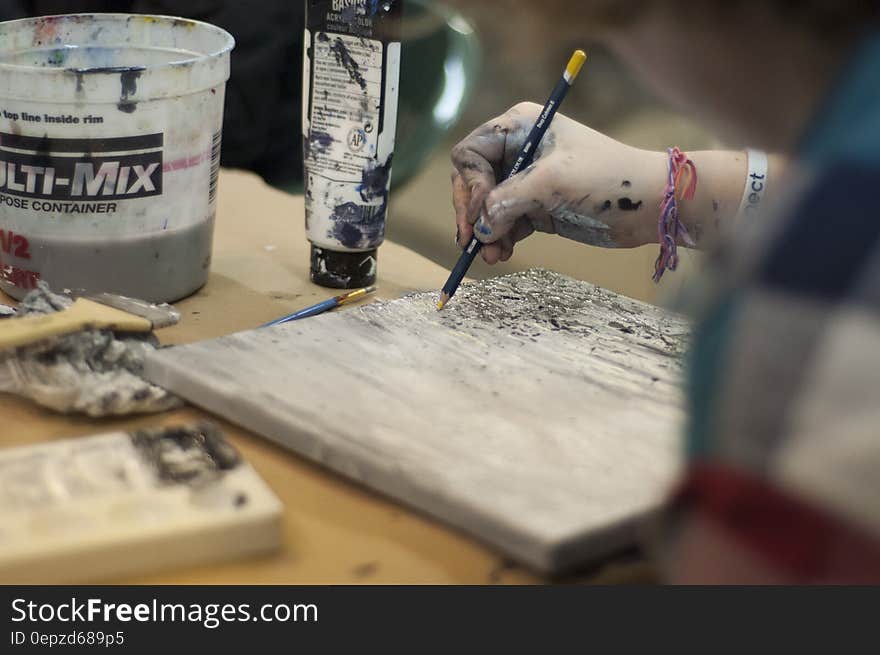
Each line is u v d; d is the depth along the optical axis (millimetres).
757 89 456
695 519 396
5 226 937
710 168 978
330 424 722
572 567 608
